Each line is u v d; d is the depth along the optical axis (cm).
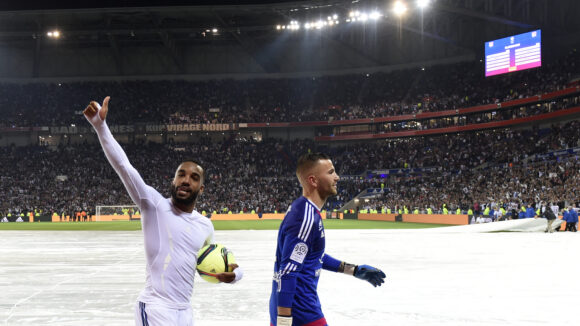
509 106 5125
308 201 339
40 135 6306
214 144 6341
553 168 4000
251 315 685
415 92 6062
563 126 4597
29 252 1527
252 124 6256
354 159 5997
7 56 6444
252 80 6688
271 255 1396
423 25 5719
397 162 5681
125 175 318
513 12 4988
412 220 4088
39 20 5766
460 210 3828
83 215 4756
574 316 677
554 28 4984
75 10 5484
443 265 1173
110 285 920
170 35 6312
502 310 712
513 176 4275
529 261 1242
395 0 5038
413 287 892
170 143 6294
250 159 6062
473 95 5522
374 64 6500
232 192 5459
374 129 6241
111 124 6178
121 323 644
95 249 1625
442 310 713
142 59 6700
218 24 6059
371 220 4538
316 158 352
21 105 6203
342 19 5631
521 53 4906
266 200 5328
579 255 1377
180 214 340
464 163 5103
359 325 635
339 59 6631
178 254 329
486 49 5203
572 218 2519
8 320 659
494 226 2478
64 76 6550
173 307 324
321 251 345
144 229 333
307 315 330
